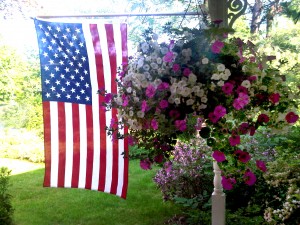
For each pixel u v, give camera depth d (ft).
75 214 13.39
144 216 12.98
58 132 11.41
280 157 10.41
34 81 27.78
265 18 13.25
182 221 12.12
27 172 20.08
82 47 11.06
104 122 11.21
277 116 6.32
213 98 6.11
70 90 11.23
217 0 7.62
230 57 6.24
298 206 8.05
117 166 11.28
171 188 12.87
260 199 10.54
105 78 11.03
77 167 11.46
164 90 6.21
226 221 9.62
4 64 27.30
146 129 6.66
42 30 11.06
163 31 6.84
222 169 6.40
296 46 14.87
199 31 6.44
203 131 6.17
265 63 6.34
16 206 14.40
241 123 6.30
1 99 27.58
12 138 25.16
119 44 10.94
